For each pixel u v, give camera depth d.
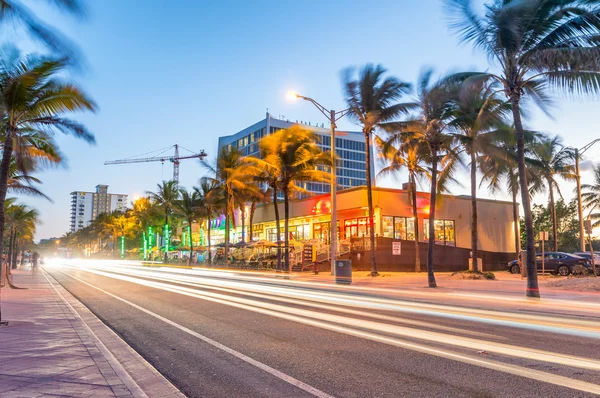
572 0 14.77
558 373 5.68
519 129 16.19
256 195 49.09
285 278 28.67
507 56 16.27
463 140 25.36
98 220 132.50
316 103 29.56
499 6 15.68
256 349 7.36
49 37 8.47
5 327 9.46
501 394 4.86
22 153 17.02
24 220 57.00
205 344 7.89
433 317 10.80
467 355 6.71
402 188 43.25
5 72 11.28
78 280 28.17
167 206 70.56
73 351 7.03
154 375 5.86
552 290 18.61
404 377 5.58
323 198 45.06
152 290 19.64
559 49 14.43
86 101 12.55
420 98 21.83
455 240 43.66
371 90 28.33
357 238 37.00
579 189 30.91
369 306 13.20
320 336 8.35
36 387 5.03
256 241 44.44
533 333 8.56
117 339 8.41
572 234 58.97
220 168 46.00
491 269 40.41
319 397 4.89
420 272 35.22
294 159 34.44
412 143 24.44
